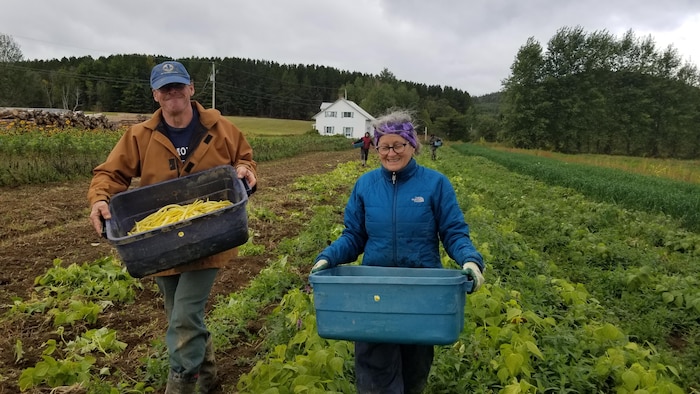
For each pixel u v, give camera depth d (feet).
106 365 14.82
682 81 264.52
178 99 11.68
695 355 16.44
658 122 264.52
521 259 24.72
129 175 12.32
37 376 12.98
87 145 57.36
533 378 12.97
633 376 12.32
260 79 447.01
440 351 13.57
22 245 27.43
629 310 20.84
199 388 13.03
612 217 42.04
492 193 54.90
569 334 14.88
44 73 354.54
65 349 15.56
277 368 12.21
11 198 40.98
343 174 69.36
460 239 10.32
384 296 8.84
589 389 12.84
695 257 30.19
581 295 19.88
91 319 17.66
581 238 32.96
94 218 11.11
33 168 49.52
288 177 70.03
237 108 434.30
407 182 10.69
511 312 15.44
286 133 287.48
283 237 30.99
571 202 52.75
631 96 261.03
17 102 298.76
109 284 20.43
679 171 109.91
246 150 13.07
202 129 12.23
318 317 9.27
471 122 371.97
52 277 21.16
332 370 12.32
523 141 257.55
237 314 17.94
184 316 11.33
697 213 41.60
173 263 10.44
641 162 164.25
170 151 12.09
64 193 45.19
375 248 10.83
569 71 254.06
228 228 10.64
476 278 9.28
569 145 257.34
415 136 10.55
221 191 12.45
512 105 260.21
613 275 24.17
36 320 17.80
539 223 35.27
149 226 11.14
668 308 21.04
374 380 10.21
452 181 62.03
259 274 22.63
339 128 307.99
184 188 12.26
